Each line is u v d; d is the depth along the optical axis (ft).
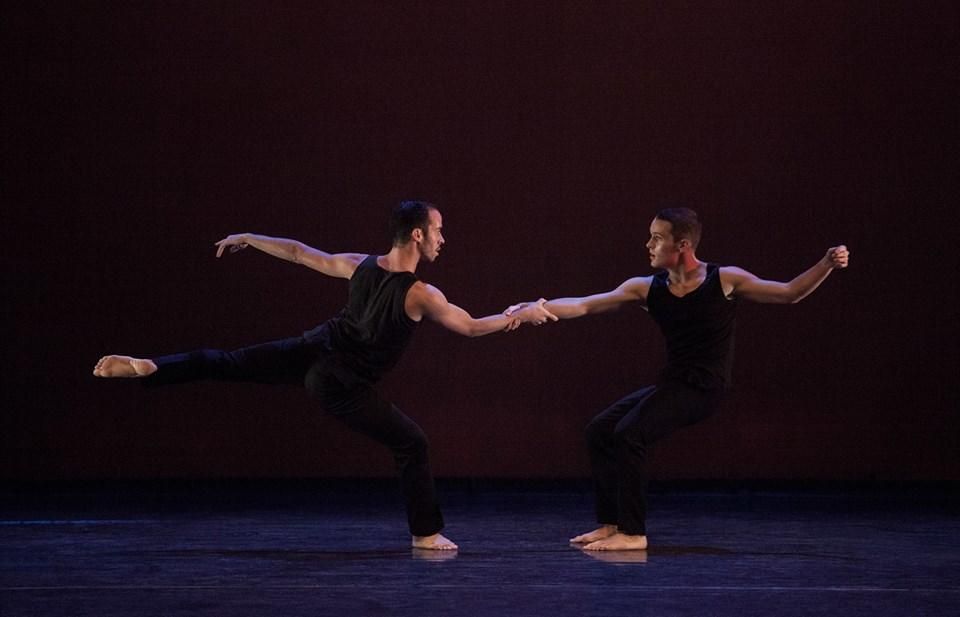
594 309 31.76
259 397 48.80
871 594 24.47
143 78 48.37
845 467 48.26
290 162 48.52
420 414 48.93
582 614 22.13
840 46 47.96
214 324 48.47
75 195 48.34
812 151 48.14
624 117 48.42
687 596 24.08
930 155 47.83
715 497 46.83
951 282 47.93
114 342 48.37
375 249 48.57
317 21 48.52
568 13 48.49
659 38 48.34
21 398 48.37
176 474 48.67
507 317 30.83
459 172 48.62
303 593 24.26
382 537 34.40
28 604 23.02
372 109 48.60
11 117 48.19
